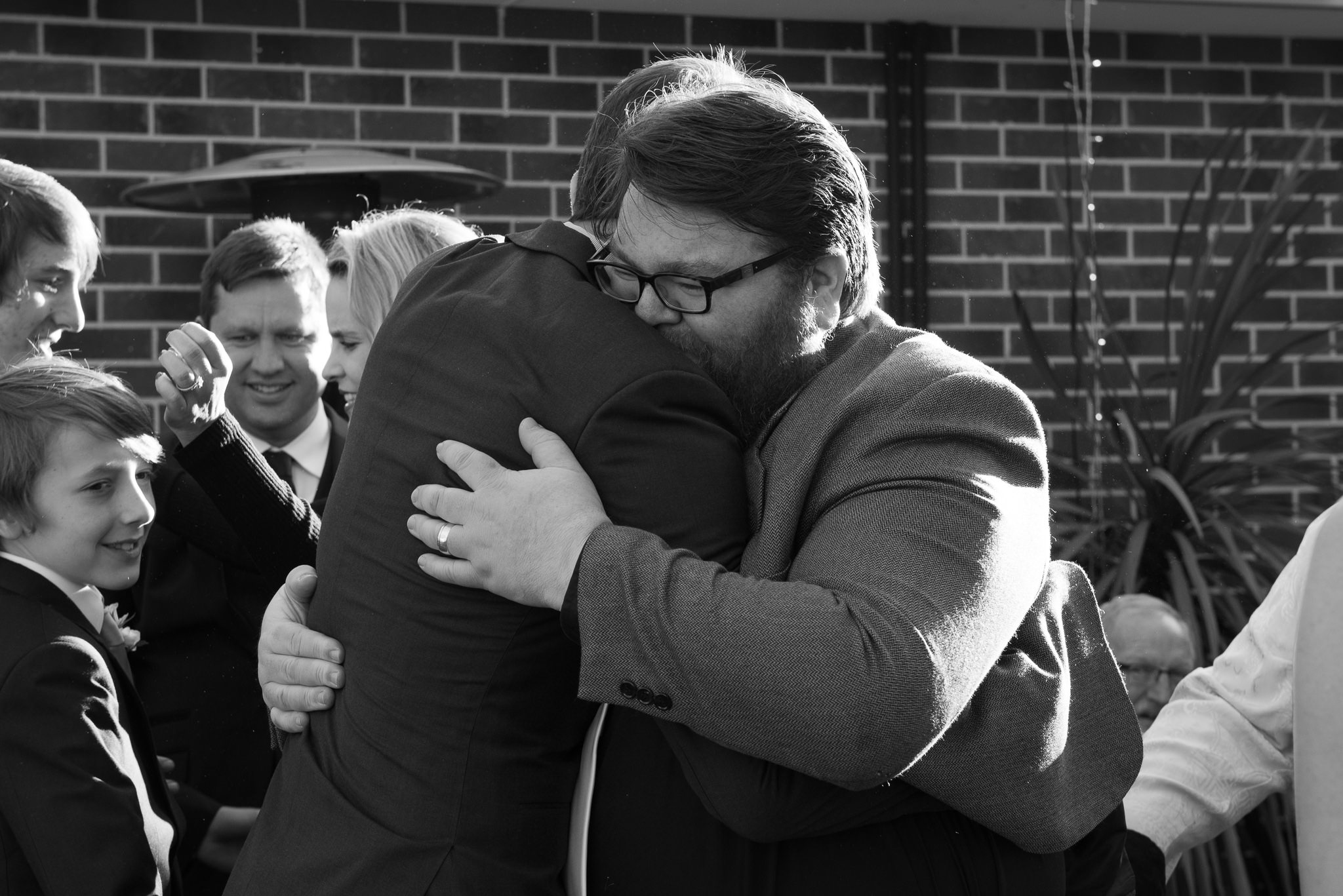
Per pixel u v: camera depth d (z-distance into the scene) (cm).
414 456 137
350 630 139
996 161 464
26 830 169
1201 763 179
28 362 199
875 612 121
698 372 135
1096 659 154
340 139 423
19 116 404
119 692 190
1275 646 178
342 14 423
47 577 189
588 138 158
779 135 135
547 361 134
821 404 139
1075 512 412
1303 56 480
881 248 457
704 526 132
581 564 125
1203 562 400
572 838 138
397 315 146
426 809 130
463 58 431
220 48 416
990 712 134
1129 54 471
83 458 189
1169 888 328
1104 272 468
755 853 136
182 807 236
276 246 284
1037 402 462
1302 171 464
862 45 456
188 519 247
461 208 431
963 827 141
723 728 122
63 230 230
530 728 134
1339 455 413
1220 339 412
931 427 132
